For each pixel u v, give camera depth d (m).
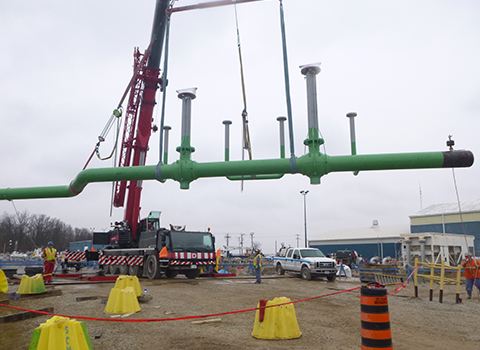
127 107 22.08
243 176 7.76
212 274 22.25
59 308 9.91
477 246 43.56
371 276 18.73
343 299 12.60
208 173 7.06
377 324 4.71
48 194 8.81
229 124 7.53
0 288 13.33
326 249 66.81
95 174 7.73
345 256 41.44
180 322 8.26
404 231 60.62
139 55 22.22
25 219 112.50
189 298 12.05
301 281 19.91
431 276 12.58
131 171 7.50
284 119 7.38
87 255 25.30
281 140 7.28
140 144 21.45
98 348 6.20
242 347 6.27
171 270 20.53
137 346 6.31
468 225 44.94
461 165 6.38
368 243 61.09
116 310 9.23
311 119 6.74
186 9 9.22
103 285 16.44
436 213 48.97
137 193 22.08
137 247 21.73
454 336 7.49
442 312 10.25
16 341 6.64
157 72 21.73
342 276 23.77
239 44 8.59
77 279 19.91
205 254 19.25
